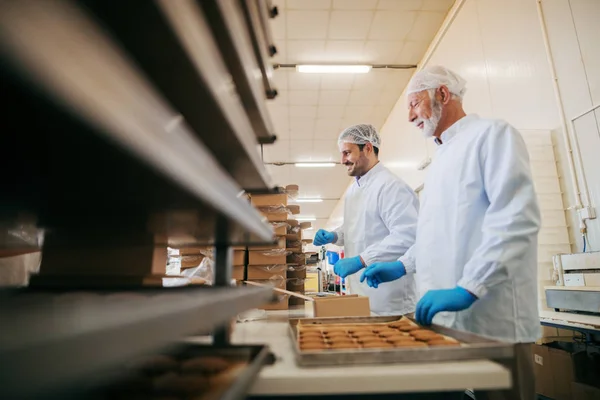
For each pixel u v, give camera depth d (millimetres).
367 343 816
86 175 422
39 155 354
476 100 3080
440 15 3500
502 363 691
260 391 619
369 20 3494
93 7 355
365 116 5422
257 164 907
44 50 207
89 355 228
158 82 525
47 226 822
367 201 1977
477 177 1179
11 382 180
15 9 195
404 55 4039
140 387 578
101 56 261
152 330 303
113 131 266
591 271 1761
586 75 2021
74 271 975
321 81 4473
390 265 1462
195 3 502
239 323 1330
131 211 640
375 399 783
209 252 1766
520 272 1058
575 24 2096
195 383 596
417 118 1401
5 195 540
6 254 977
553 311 1864
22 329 236
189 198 500
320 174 7988
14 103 241
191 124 677
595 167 1952
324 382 620
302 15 3393
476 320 1089
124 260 989
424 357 676
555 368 1809
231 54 721
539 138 2227
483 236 1044
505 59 2684
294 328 975
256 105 973
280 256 1947
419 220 1382
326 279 6348
